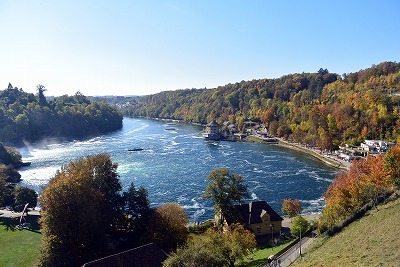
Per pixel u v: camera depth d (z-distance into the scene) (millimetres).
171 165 144125
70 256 56250
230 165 144625
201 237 65875
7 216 83062
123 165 144000
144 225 66312
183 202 97625
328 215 64875
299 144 198000
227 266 49375
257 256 61031
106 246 61688
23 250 63031
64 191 59281
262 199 100438
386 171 65688
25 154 170125
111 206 68875
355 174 79750
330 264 38719
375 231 44688
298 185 114250
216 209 74062
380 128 174125
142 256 47844
